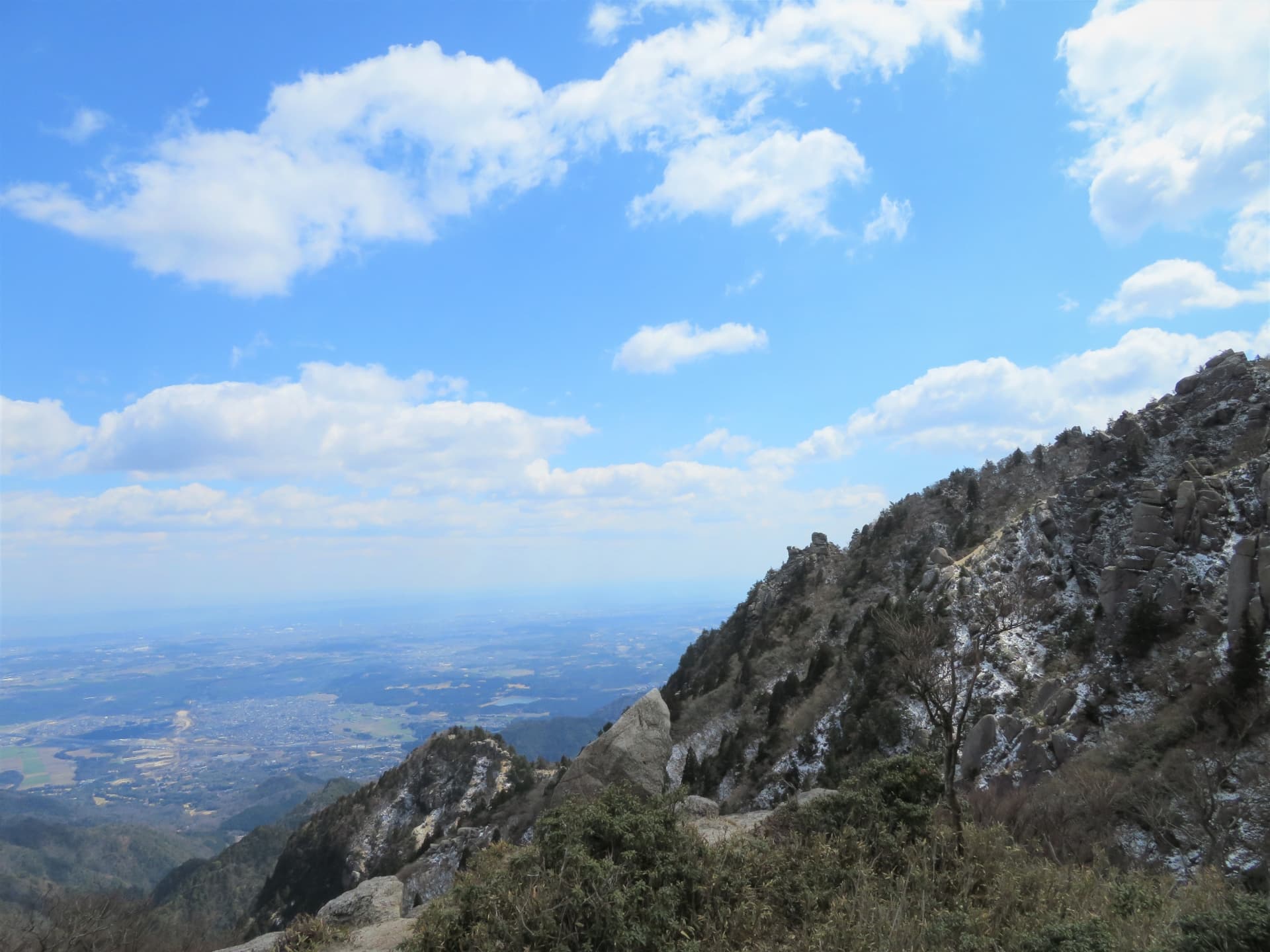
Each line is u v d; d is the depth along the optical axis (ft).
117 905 120.78
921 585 174.19
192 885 263.49
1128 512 136.77
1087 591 132.16
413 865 183.01
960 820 40.42
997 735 111.96
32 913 115.65
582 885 29.66
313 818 253.85
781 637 219.00
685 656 291.38
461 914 30.45
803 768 144.56
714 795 162.81
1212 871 34.91
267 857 285.23
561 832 32.48
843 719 145.18
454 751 253.85
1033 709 113.09
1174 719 89.51
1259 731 77.66
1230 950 22.57
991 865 33.63
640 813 34.55
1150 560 120.47
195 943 127.85
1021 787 93.50
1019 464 221.87
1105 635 117.91
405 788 246.47
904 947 25.44
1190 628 104.73
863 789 41.78
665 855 32.32
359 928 42.42
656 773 54.29
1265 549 91.66
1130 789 77.05
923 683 49.11
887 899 29.96
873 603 197.77
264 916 222.28
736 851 35.37
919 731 123.34
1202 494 118.93
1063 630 127.24
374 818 237.04
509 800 205.67
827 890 31.48
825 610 215.92
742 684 205.57
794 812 44.32
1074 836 65.16
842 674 163.22
